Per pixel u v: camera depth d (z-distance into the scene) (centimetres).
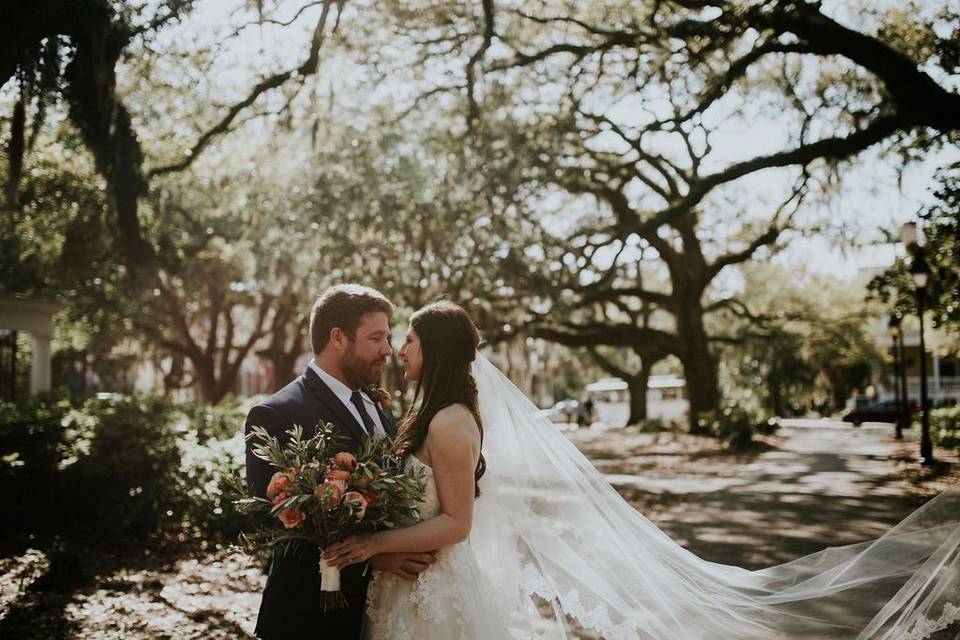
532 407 344
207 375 3078
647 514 1007
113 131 981
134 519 821
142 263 1143
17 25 728
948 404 4547
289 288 2256
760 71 1542
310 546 294
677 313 3088
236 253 2484
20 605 569
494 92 1511
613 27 1363
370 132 1778
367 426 319
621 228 2016
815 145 1420
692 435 2988
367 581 299
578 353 4528
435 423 291
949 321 1498
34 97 874
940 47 1260
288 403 308
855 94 1448
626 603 328
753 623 327
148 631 518
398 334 2109
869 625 322
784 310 3959
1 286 1828
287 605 292
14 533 796
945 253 1299
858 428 4097
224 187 1956
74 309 2489
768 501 1122
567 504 334
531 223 1942
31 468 838
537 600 339
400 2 1264
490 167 1683
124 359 3656
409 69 1477
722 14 1198
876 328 5391
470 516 288
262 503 280
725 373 5184
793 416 6912
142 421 964
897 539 364
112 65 852
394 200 1873
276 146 1675
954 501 360
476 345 310
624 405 6147
